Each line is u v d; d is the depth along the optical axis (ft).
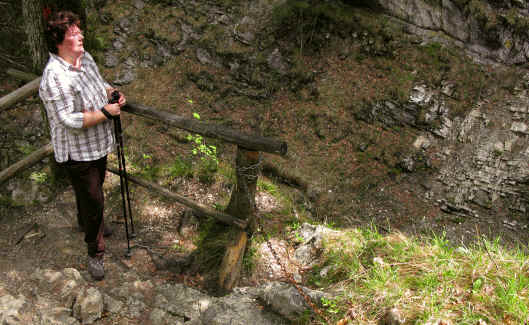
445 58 19.71
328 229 11.82
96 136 8.23
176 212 12.59
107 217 11.84
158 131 19.26
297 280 10.25
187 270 10.30
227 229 10.82
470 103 18.93
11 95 9.87
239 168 9.26
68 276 8.79
